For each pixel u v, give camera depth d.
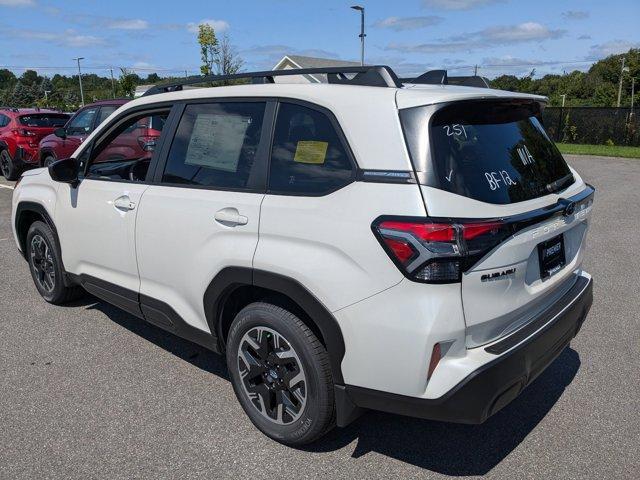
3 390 3.55
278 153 2.89
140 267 3.62
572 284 3.25
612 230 8.23
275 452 2.96
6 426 3.17
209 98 3.32
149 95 3.80
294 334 2.76
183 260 3.27
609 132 26.11
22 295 5.25
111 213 3.77
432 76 3.10
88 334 4.40
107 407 3.37
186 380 3.70
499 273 2.44
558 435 3.11
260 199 2.88
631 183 13.23
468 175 2.46
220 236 3.03
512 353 2.48
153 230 3.44
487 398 2.40
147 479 2.75
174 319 3.46
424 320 2.33
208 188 3.18
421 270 2.31
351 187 2.54
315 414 2.78
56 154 11.21
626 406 3.40
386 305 2.41
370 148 2.52
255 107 3.06
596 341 4.33
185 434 3.11
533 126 3.10
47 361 3.95
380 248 2.40
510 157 2.72
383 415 3.32
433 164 2.39
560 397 3.51
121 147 5.25
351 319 2.51
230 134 3.16
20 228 5.02
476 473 2.80
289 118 2.88
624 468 2.83
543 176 2.91
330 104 2.70
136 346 4.20
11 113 12.84
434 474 2.79
